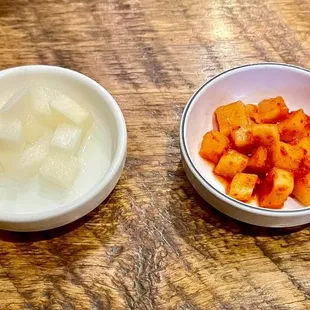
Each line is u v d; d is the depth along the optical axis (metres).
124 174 0.29
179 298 0.25
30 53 0.35
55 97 0.29
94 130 0.29
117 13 0.37
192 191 0.29
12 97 0.28
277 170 0.26
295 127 0.29
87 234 0.27
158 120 0.31
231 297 0.25
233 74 0.30
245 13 0.37
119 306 0.25
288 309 0.25
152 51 0.35
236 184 0.27
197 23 0.36
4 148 0.27
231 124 0.29
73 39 0.35
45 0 0.37
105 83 0.33
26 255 0.27
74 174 0.27
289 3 0.37
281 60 0.34
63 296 0.25
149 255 0.27
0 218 0.25
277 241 0.27
